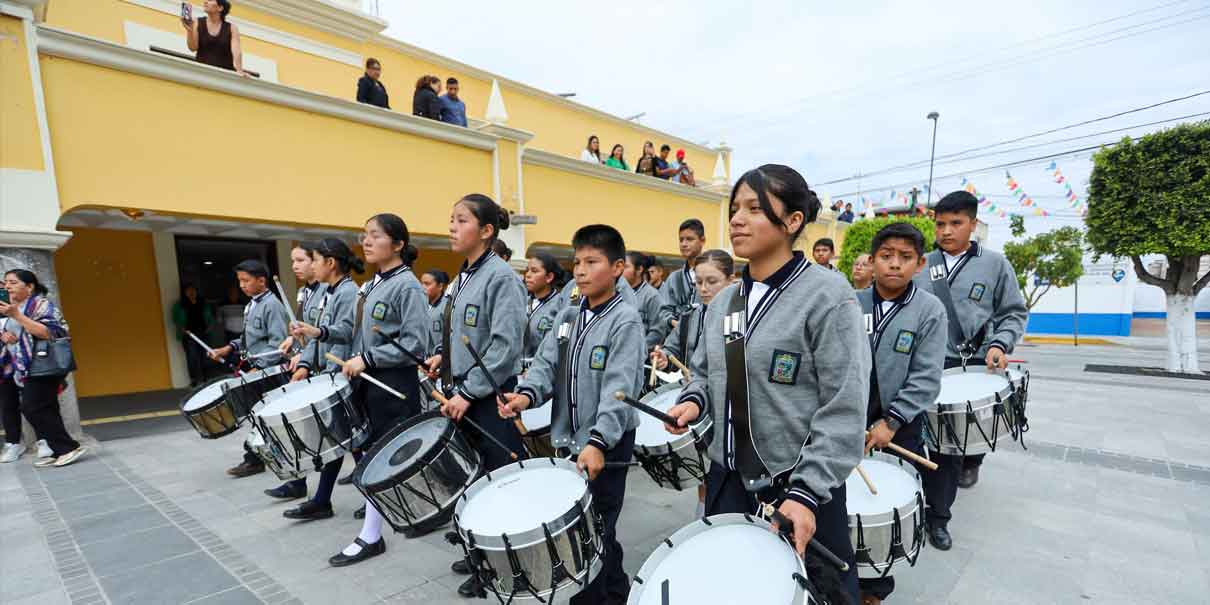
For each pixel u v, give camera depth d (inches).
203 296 374.3
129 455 201.0
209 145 221.1
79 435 208.5
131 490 163.3
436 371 133.0
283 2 328.2
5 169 178.4
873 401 108.3
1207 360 518.6
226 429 163.5
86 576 112.2
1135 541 121.9
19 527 136.4
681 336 153.3
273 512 145.9
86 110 193.9
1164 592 101.3
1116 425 223.9
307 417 115.0
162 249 349.1
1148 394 295.3
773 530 59.0
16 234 179.2
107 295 330.3
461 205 110.7
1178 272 378.9
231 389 163.2
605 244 93.3
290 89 238.5
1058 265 766.5
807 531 53.8
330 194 257.3
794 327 60.6
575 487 83.7
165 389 348.5
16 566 116.6
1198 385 327.3
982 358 141.0
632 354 90.9
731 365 64.6
